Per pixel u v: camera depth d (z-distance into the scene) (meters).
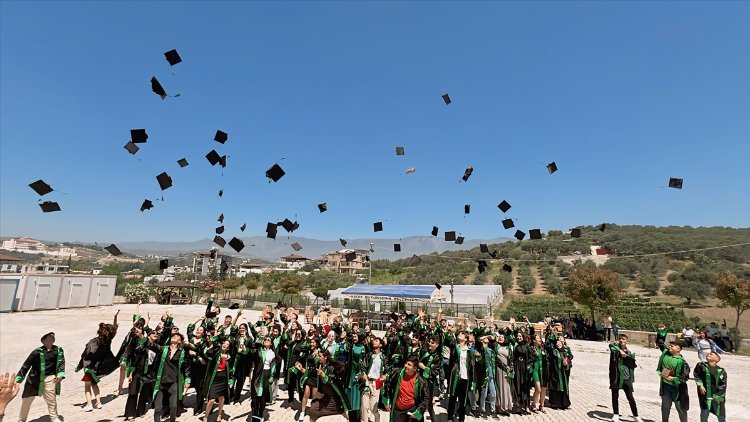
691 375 14.65
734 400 10.95
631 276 57.59
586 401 10.04
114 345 17.81
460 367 7.81
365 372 7.45
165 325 8.98
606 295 28.69
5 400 3.42
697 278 49.97
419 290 28.22
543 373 9.09
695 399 10.84
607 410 9.13
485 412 8.61
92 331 23.58
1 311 31.23
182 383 7.34
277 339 9.45
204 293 53.41
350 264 87.31
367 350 8.55
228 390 7.46
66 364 13.79
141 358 7.47
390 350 9.63
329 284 64.88
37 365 7.00
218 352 7.50
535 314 33.59
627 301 44.00
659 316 36.62
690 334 20.98
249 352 7.95
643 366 16.44
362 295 28.56
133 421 7.40
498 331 9.95
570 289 30.34
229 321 9.10
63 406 8.39
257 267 107.62
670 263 59.34
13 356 16.11
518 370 8.86
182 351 7.38
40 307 33.88
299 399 8.88
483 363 8.34
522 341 9.05
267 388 7.38
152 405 7.44
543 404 9.02
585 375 14.22
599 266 61.16
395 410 6.04
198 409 7.96
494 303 36.84
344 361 7.86
